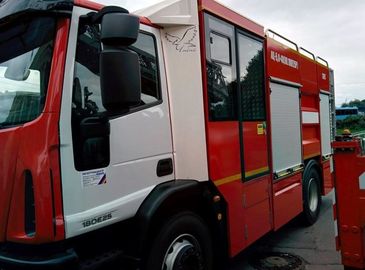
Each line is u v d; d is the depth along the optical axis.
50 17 2.64
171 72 3.55
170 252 3.31
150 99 3.30
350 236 3.28
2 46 2.83
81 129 2.65
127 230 3.06
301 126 6.23
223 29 4.06
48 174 2.45
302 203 6.19
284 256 5.14
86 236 2.83
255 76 4.73
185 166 3.55
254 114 4.64
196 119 3.60
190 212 3.57
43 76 2.58
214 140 3.76
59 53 2.59
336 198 3.35
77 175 2.62
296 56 6.20
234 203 4.08
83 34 2.76
